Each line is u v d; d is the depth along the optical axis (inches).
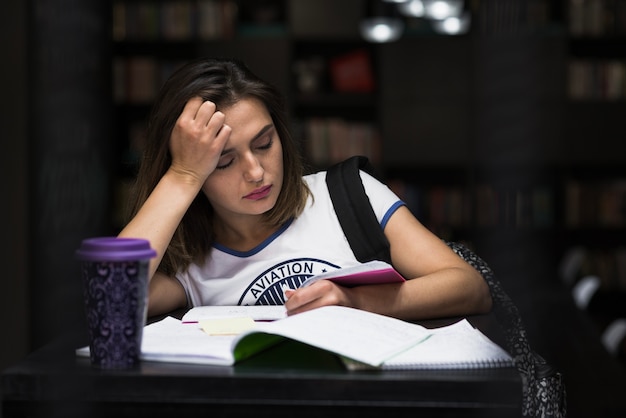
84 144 195.2
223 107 68.4
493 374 48.3
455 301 66.2
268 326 51.3
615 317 259.9
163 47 262.1
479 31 256.7
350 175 76.0
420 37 257.3
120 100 250.5
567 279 222.1
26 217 165.3
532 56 255.1
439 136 258.5
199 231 75.9
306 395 47.6
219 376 47.9
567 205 256.1
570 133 255.3
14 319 163.5
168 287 73.9
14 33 163.0
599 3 253.8
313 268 74.1
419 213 258.1
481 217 256.4
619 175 268.2
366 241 73.8
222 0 254.5
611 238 265.3
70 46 186.9
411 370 49.2
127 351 50.3
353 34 257.3
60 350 55.6
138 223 67.0
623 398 113.3
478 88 257.1
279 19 265.9
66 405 48.6
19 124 163.8
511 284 248.5
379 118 260.5
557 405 71.7
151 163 71.7
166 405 48.4
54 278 173.5
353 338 51.4
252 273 75.0
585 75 255.1
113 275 50.0
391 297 64.1
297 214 75.5
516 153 256.5
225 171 69.2
